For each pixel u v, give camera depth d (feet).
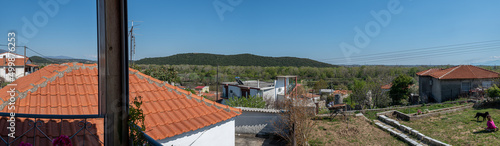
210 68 188.24
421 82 82.23
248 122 43.21
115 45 6.81
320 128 43.52
